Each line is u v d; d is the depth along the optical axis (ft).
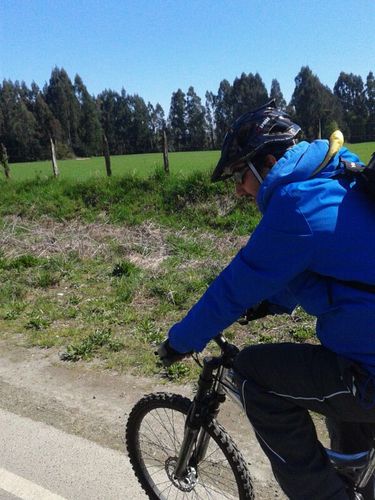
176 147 268.82
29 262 25.02
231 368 7.68
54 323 18.33
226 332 16.47
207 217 31.14
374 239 6.04
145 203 34.22
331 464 7.35
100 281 22.45
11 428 12.01
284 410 7.20
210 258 24.32
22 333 17.61
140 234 28.94
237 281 6.42
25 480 10.21
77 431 11.81
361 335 6.16
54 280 22.47
